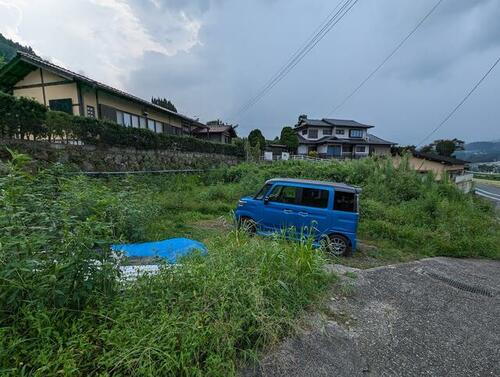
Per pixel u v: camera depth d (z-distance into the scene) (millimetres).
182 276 2469
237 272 2639
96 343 1798
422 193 9242
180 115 19109
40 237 1871
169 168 13570
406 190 9477
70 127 8039
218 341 1905
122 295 2236
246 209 5832
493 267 5184
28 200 2502
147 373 1566
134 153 11195
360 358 2270
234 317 2135
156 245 4406
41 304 1771
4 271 1645
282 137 32375
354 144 33469
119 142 10188
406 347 2479
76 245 1917
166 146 13352
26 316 1703
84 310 1957
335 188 5227
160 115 17594
